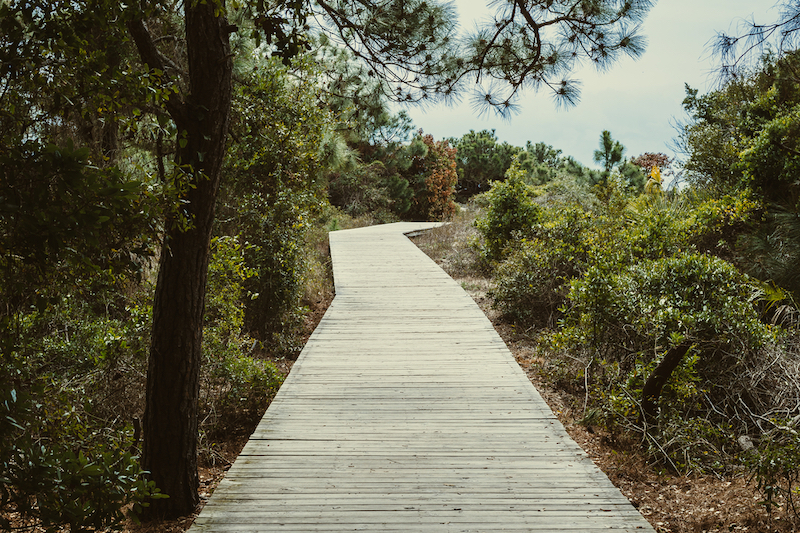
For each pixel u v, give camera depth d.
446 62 4.44
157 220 2.25
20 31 1.87
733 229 8.91
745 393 5.09
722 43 4.11
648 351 5.45
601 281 5.58
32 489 1.70
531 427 4.21
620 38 4.17
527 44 4.48
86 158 1.60
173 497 3.40
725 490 3.79
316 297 10.71
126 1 2.18
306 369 5.60
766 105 9.29
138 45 3.12
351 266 12.18
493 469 3.54
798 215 6.97
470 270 12.63
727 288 5.90
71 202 1.65
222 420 5.18
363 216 26.84
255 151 7.63
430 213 33.22
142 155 6.05
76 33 2.00
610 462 4.23
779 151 8.55
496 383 5.20
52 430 2.69
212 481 4.14
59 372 4.59
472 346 6.43
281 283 8.10
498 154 40.00
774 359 5.10
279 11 2.73
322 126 8.45
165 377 3.33
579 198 14.77
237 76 7.22
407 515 3.00
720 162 10.41
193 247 3.31
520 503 3.12
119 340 4.65
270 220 8.01
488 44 4.48
